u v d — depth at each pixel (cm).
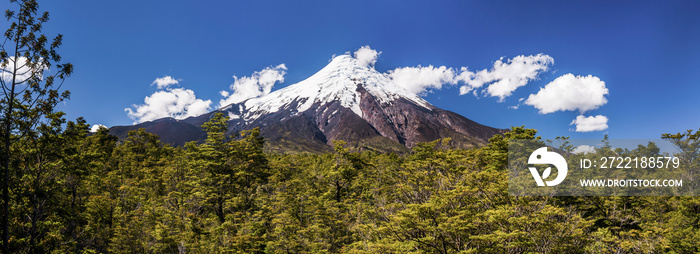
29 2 1327
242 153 4594
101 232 3269
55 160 1934
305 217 3653
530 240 1677
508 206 1848
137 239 3322
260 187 4647
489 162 3042
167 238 3231
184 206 3781
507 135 3262
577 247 1772
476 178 2038
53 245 1883
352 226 3142
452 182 2262
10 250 1504
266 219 3678
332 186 4297
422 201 2264
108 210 3619
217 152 4422
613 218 2319
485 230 1897
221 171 4369
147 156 6544
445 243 1881
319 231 3241
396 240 2083
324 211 3525
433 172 2466
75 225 2670
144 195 4294
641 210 2620
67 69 1453
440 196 1938
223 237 3234
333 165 4288
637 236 1920
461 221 1683
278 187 4347
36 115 1479
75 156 2267
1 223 1469
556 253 1728
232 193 4122
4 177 1434
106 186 4203
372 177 4144
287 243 3153
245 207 4147
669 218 2503
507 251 1795
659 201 2591
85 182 3222
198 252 3095
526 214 1800
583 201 2427
